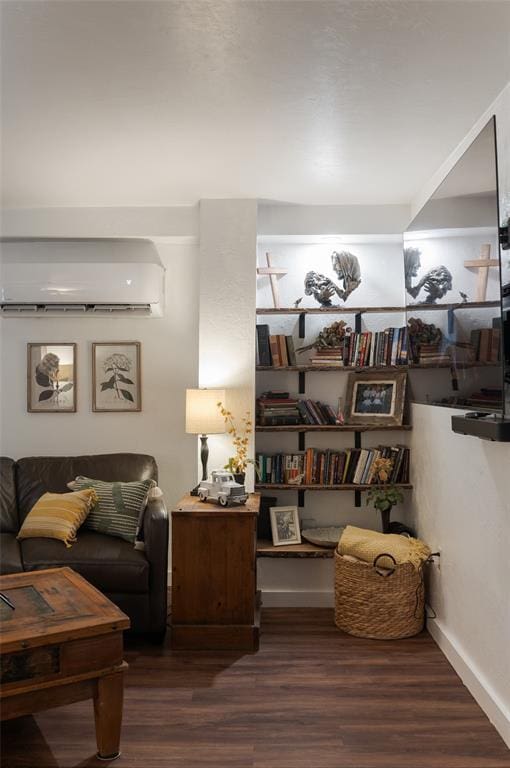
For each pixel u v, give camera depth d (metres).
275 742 2.51
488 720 2.68
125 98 2.81
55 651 2.36
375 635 3.62
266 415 4.32
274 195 4.20
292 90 2.74
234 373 4.23
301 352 4.57
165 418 4.66
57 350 4.64
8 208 4.39
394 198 4.28
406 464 4.31
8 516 4.07
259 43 2.37
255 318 4.27
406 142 3.31
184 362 4.66
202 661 3.31
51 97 2.79
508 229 2.52
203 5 2.13
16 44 2.36
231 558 3.50
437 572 3.61
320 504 4.53
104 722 2.40
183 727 2.63
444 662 3.29
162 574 3.53
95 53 2.43
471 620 2.98
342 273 4.60
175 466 4.64
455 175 3.17
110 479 4.23
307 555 4.00
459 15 2.20
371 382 4.46
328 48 2.41
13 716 2.30
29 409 4.62
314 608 4.20
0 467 4.23
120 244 4.59
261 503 4.34
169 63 2.51
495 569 2.66
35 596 2.75
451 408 3.25
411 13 2.19
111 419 4.65
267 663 3.29
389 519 4.25
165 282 4.62
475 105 2.88
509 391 2.46
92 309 4.50
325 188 4.07
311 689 2.98
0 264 4.39
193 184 3.99
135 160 3.57
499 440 2.29
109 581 3.46
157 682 3.06
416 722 2.67
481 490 2.83
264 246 4.62
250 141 3.30
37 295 4.39
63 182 3.94
